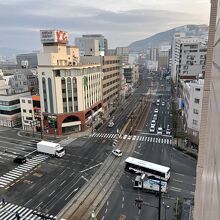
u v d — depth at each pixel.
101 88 90.62
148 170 43.34
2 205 36.50
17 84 99.44
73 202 37.12
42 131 72.75
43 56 66.62
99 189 40.62
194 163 50.16
